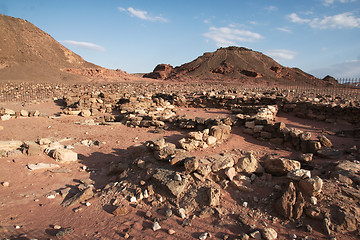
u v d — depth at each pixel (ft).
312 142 32.78
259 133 40.06
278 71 307.37
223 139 38.58
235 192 23.04
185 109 72.23
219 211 20.54
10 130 46.62
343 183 21.68
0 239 17.65
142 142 41.34
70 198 24.07
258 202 21.52
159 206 22.09
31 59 249.96
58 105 80.28
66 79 208.54
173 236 18.22
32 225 19.81
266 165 26.40
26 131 47.09
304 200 19.92
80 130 50.39
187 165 24.26
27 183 26.43
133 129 51.01
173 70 375.86
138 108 67.62
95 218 20.90
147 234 18.54
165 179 23.70
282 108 60.70
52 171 29.58
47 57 278.67
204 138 35.99
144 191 23.76
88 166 32.68
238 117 45.34
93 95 80.74
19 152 31.94
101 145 40.52
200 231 18.70
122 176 27.66
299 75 312.50
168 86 173.78
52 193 24.95
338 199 19.62
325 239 17.03
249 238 17.65
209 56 373.20
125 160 33.45
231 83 236.63
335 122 50.98
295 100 60.34
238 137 40.16
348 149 32.76
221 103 71.67
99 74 245.65
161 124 51.39
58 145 37.11
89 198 24.25
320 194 20.31
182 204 21.68
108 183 27.76
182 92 111.04
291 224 18.90
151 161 27.89
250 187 23.39
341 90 142.72
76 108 68.03
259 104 65.67
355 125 48.42
